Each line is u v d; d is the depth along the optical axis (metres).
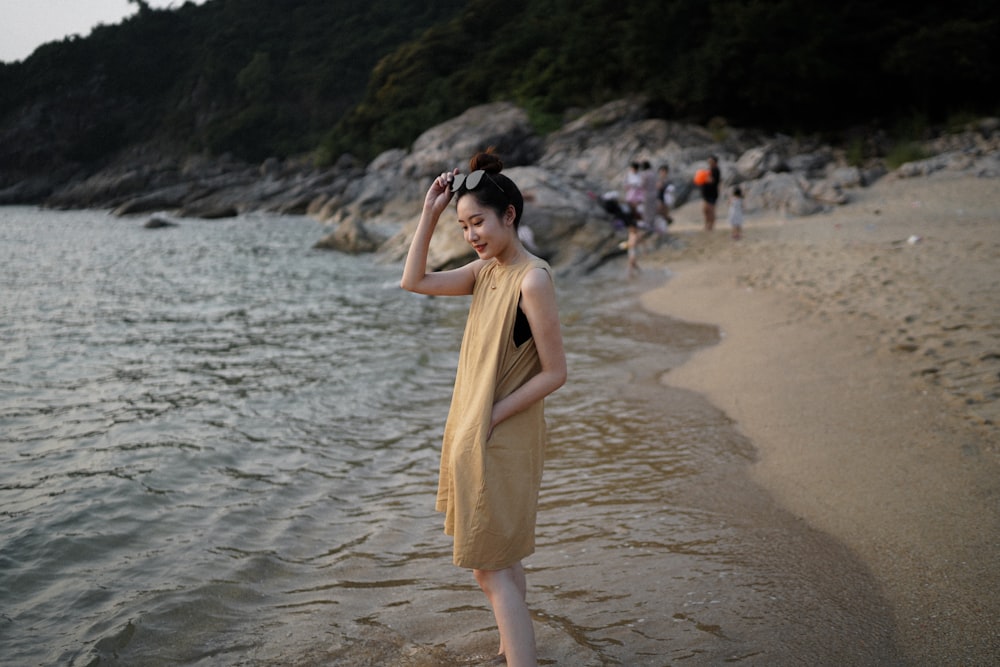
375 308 11.55
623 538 3.80
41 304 12.22
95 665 2.87
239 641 3.04
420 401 6.50
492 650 2.87
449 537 3.99
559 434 5.52
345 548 3.87
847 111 35.12
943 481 4.01
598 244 14.83
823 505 3.98
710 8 34.94
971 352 6.07
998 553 3.26
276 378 7.28
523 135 38.00
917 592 3.06
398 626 3.11
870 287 9.28
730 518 3.95
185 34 97.81
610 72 39.75
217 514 4.26
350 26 86.88
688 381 6.72
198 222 38.50
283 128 76.88
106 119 89.56
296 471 4.92
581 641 2.89
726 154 30.48
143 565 3.67
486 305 2.58
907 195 19.39
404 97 51.84
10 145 86.31
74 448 5.33
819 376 6.18
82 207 64.38
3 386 7.04
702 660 2.73
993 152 22.62
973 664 2.59
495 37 52.91
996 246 10.93
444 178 2.65
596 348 8.27
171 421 5.95
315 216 41.00
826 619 2.94
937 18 32.62
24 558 3.73
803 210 19.17
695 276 12.50
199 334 9.60
